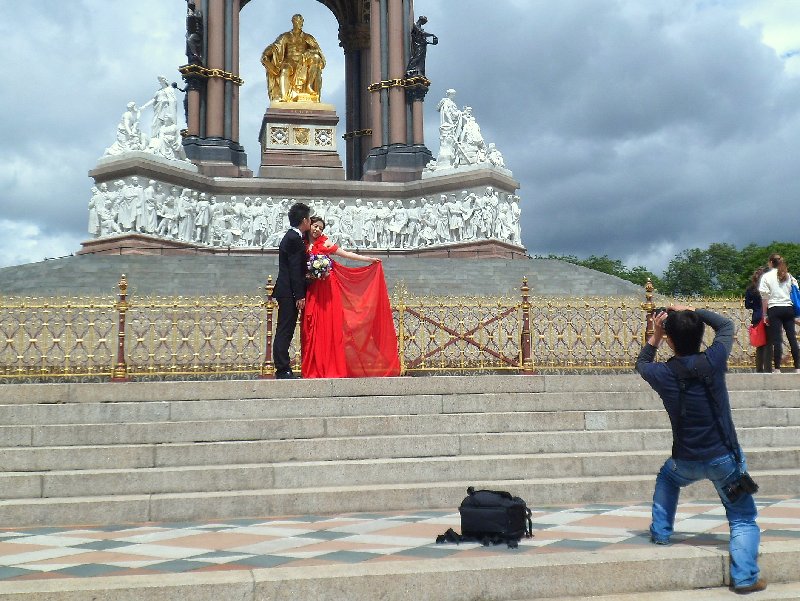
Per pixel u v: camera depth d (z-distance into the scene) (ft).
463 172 141.49
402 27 151.43
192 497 35.09
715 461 24.58
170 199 132.67
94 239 130.31
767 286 61.00
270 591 21.38
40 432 39.81
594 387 50.11
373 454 40.50
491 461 39.40
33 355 63.10
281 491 36.32
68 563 25.43
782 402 50.21
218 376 62.39
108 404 42.78
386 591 21.94
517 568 22.71
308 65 155.94
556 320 66.95
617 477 39.29
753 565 23.31
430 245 143.54
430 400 45.50
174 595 20.94
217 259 109.40
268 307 56.85
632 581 23.39
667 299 76.23
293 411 44.09
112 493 36.40
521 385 49.08
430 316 65.62
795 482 39.70
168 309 63.67
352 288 52.75
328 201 144.46
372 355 52.70
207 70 144.25
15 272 104.88
